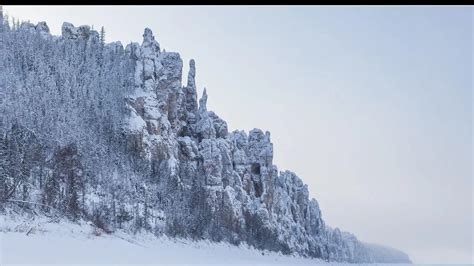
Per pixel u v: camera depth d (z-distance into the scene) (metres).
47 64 183.00
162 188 171.25
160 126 197.25
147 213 147.00
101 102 184.38
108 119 176.75
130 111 188.75
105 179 143.50
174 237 155.12
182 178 199.62
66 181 124.56
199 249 159.25
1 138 115.56
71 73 186.50
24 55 181.50
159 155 190.88
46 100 156.88
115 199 138.62
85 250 84.50
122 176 154.62
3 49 179.50
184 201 181.12
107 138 169.62
